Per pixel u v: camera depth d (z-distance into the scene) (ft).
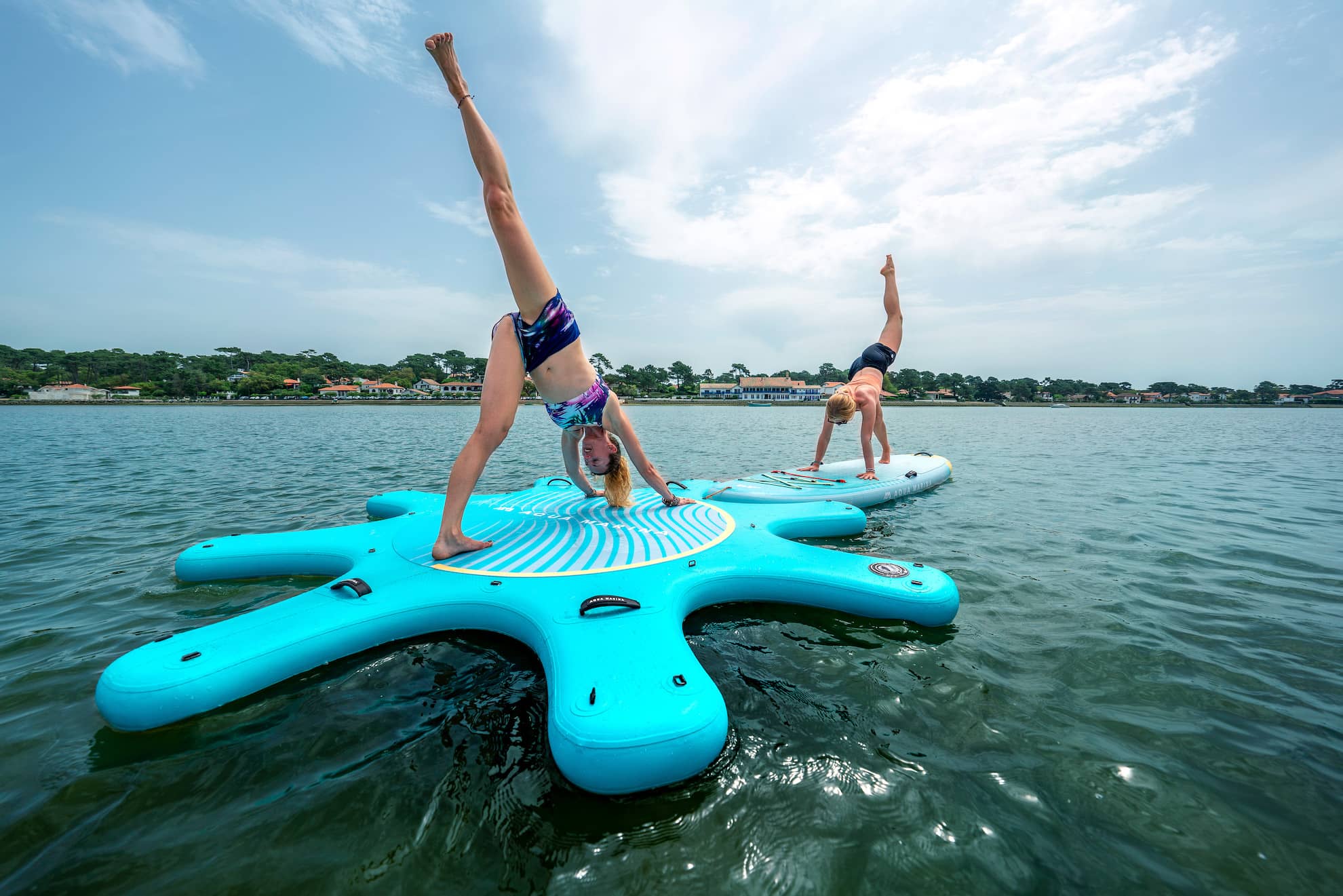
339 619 10.82
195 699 8.80
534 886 5.90
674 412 218.79
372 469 37.14
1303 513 24.09
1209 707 9.27
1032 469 38.86
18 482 31.63
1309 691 9.76
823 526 18.88
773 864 6.19
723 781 7.48
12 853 6.34
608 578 12.21
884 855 6.31
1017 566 16.52
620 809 7.00
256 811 6.97
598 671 8.74
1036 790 7.32
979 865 6.19
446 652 10.98
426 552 13.56
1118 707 9.26
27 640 11.68
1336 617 12.94
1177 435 80.89
